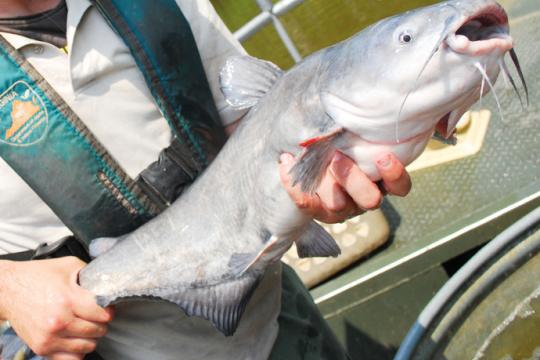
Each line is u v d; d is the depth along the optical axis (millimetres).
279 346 750
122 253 617
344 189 537
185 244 615
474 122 1065
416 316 922
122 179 625
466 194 1007
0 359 639
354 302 955
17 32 600
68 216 620
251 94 624
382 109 483
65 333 571
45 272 582
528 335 699
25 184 617
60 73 606
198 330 668
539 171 962
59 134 601
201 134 658
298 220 577
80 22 605
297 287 817
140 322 645
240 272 601
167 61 635
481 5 434
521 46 1103
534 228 743
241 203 595
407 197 1061
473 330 716
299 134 537
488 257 744
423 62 457
